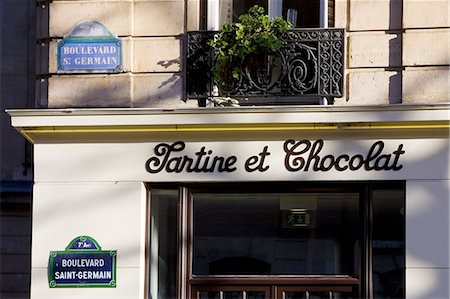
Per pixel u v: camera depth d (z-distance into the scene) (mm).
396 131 14297
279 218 14719
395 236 14461
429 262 14234
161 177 14672
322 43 14578
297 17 15047
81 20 15180
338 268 14586
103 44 15086
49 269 14719
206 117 14359
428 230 14258
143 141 14719
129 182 14711
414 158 14320
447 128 14195
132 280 14602
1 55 18750
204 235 14789
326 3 14852
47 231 14773
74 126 14594
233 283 14688
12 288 18562
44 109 14648
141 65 15086
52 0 15273
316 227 14664
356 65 14711
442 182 14266
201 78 14844
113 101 15031
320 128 14320
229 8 15164
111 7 15133
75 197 14758
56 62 15180
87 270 14680
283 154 14508
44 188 14805
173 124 14453
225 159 14594
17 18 18875
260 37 14375
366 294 14438
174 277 14781
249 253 14727
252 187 14742
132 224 14656
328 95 14539
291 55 14570
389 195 14539
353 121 14156
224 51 14602
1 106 18734
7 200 18609
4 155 18703
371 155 14375
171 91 14969
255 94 14602
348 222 14602
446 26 14539
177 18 15062
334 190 14641
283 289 14641
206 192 14805
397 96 14633
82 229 14719
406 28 14594
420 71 14539
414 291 14234
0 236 18609
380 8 14719
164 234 14852
